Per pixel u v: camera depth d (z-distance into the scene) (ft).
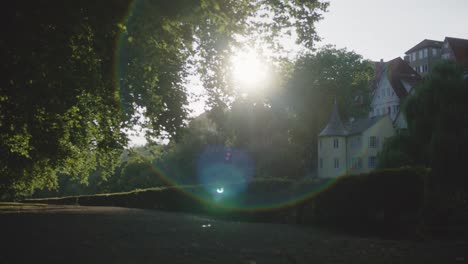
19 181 131.85
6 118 68.18
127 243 38.04
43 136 83.76
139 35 46.68
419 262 28.76
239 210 78.95
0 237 42.65
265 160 246.47
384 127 268.21
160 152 90.58
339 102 256.93
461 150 139.95
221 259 29.35
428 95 161.68
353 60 257.96
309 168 269.23
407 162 160.86
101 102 73.51
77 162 111.75
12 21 40.47
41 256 30.58
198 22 45.78
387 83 317.42
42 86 51.98
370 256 31.27
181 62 67.82
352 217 56.95
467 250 34.47
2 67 46.65
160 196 107.86
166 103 76.43
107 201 144.56
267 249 34.63
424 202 49.37
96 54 51.06
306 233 49.83
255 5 58.03
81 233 46.62
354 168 264.11
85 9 42.27
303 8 57.52
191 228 53.42
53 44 44.93
